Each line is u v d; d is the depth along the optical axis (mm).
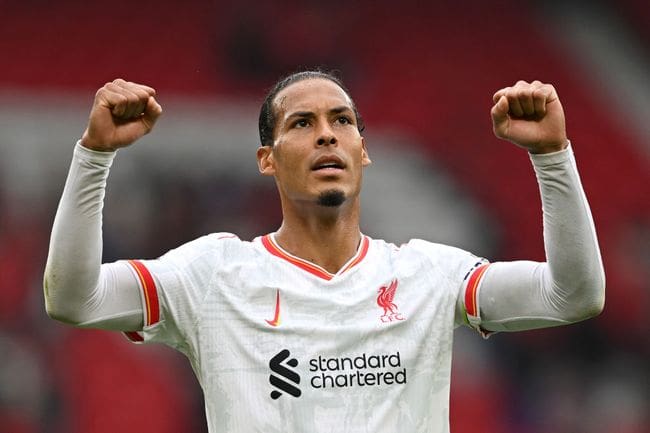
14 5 54625
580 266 13477
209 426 14023
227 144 53906
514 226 55562
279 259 14555
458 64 60750
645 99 62156
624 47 63781
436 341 14172
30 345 43344
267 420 13469
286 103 15047
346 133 14875
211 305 14109
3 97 52750
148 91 13438
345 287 14312
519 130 13555
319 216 14625
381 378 13719
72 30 55125
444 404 14133
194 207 50000
